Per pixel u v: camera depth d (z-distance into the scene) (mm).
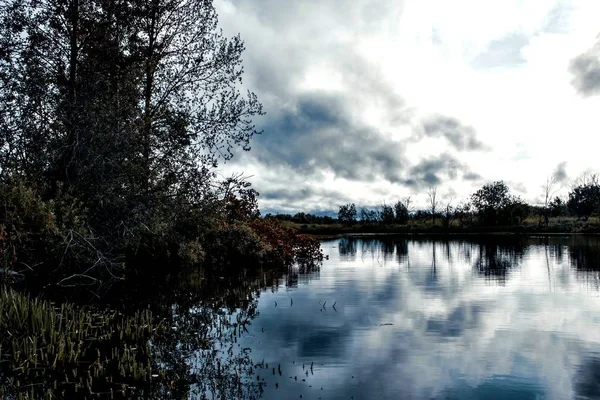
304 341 8797
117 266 16156
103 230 15820
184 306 12461
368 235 67375
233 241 24219
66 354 7633
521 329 9633
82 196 15656
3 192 13227
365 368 7195
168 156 17328
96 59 17031
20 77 16234
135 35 17609
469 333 9320
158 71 18484
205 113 18203
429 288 15555
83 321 9680
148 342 8516
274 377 6809
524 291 14688
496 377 6758
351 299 13406
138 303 12891
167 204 16969
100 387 6316
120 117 16094
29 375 6676
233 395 6098
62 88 16703
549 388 6312
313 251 29844
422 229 71188
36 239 13352
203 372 7016
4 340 8023
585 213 69500
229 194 18750
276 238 27266
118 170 16016
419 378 6734
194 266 22531
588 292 14359
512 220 68562
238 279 18312
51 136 16359
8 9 16406
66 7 17031
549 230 61562
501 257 27531
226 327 9953
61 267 13898
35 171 15836
